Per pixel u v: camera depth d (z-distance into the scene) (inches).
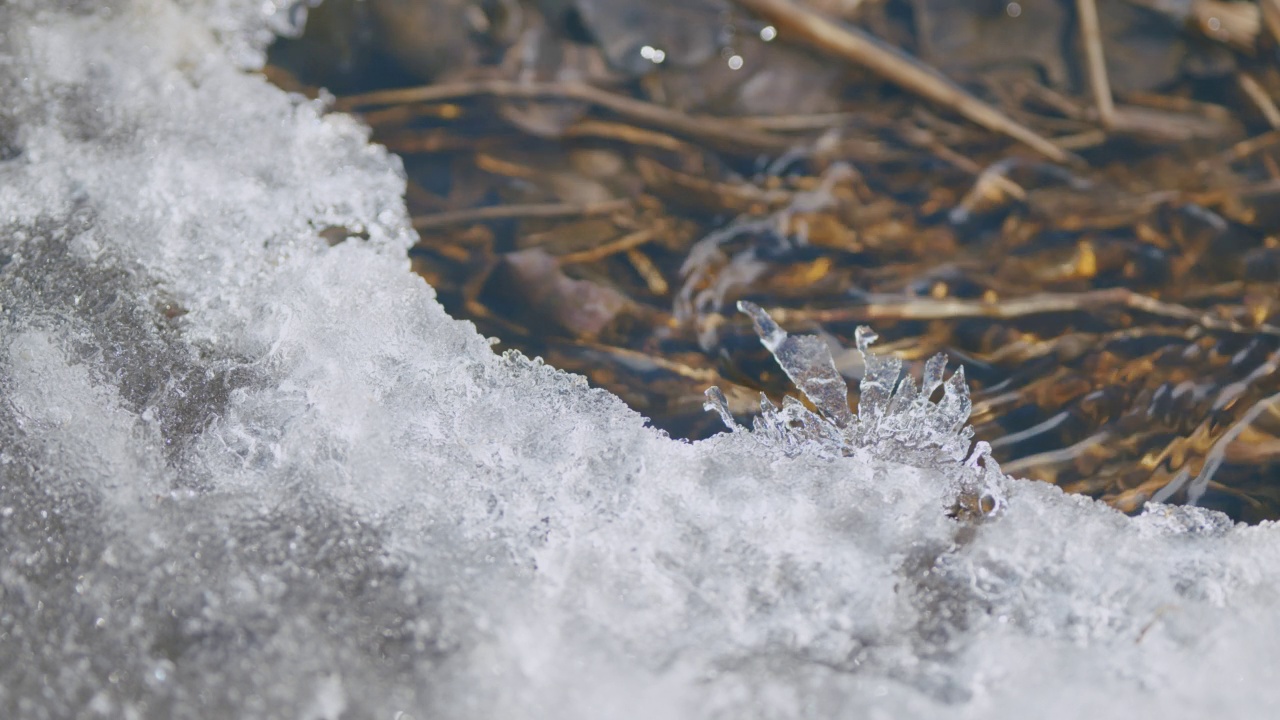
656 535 24.0
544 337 26.0
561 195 27.3
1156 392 25.6
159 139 26.9
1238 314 26.2
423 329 25.3
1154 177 27.5
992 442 25.3
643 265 26.7
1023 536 24.1
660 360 25.9
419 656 23.5
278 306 25.3
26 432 24.5
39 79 27.3
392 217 26.8
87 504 24.1
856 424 24.7
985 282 26.5
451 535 24.0
